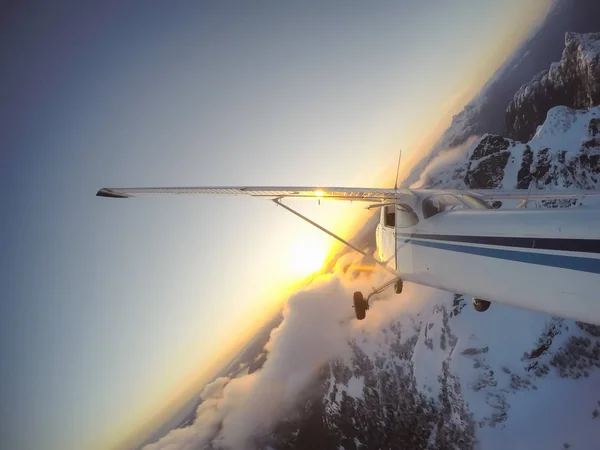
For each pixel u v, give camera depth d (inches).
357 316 368.5
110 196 265.6
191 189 258.7
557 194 247.6
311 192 256.8
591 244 157.6
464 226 221.1
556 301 172.2
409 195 268.2
